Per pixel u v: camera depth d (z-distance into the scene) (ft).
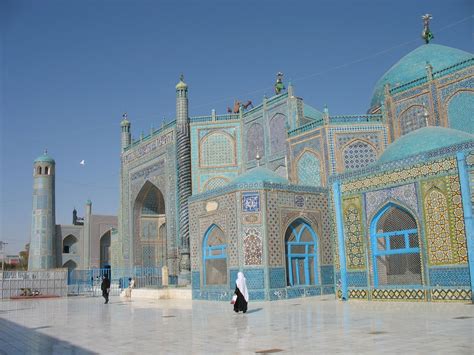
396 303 33.81
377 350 16.16
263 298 42.88
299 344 18.16
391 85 57.93
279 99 66.85
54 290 70.08
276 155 66.39
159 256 88.02
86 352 18.62
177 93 75.92
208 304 42.04
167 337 21.74
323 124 55.93
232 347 18.22
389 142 54.39
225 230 45.70
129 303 48.93
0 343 22.13
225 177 72.49
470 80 47.65
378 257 37.47
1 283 67.67
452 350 15.57
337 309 31.45
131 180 88.07
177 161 74.49
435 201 33.53
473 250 31.07
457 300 31.73
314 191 47.98
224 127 73.82
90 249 138.51
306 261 46.75
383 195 36.94
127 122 93.25
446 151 33.12
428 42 60.64
